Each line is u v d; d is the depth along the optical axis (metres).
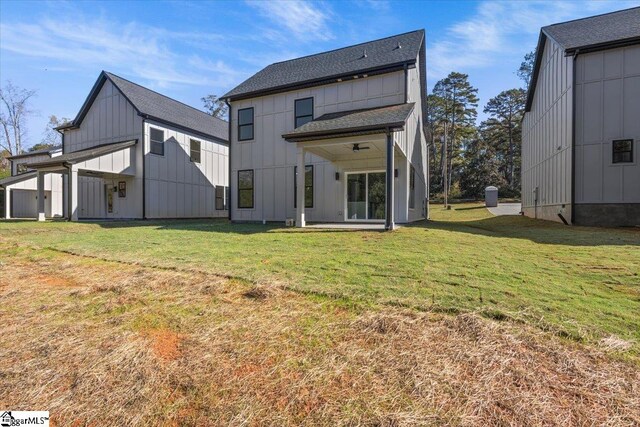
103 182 17.31
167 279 4.20
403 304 3.16
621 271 4.39
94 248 6.57
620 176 10.80
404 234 7.95
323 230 9.09
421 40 12.66
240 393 1.97
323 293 3.51
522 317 2.84
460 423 1.70
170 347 2.54
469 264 4.76
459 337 2.54
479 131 44.62
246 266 4.76
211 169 20.34
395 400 1.88
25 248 6.73
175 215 17.75
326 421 1.73
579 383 1.99
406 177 10.92
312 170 12.62
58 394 2.02
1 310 3.33
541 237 7.80
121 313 3.19
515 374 2.08
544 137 14.64
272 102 13.25
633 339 2.47
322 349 2.42
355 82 11.87
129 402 1.93
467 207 27.47
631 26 11.58
